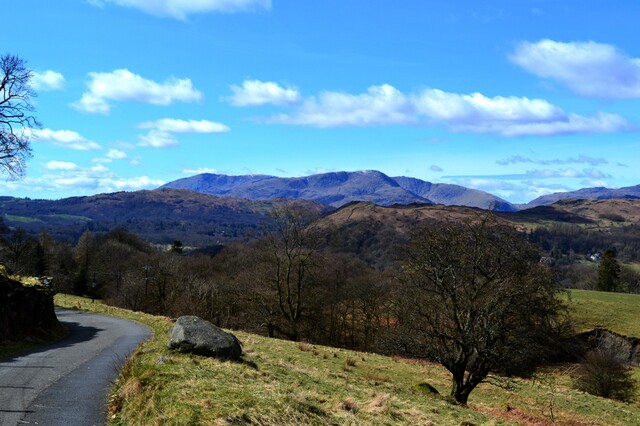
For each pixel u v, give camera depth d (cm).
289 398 1324
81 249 12469
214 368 1569
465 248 2797
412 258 2934
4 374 1627
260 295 5644
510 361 2639
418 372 3631
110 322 3988
